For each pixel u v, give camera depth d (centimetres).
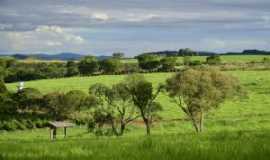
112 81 18625
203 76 7419
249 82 15738
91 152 1683
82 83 18312
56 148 1891
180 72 7556
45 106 9938
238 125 8406
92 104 8125
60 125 7369
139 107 7531
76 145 2020
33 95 10412
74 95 9581
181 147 1716
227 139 2114
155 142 1934
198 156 1464
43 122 9475
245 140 1997
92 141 2356
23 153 1712
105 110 7525
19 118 9506
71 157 1561
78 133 8194
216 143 1875
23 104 10081
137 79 7550
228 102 11706
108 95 7531
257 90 13938
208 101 7444
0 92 10412
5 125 9050
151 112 7581
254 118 9181
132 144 1942
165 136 2559
